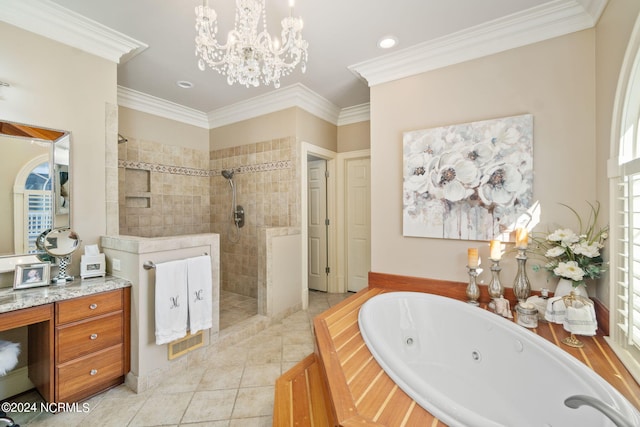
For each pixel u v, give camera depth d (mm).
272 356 2301
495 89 2051
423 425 955
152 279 1927
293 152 3236
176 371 2057
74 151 2016
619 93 1428
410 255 2398
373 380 1207
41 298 1555
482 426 905
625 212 1377
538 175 1921
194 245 2172
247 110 3553
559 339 1525
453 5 1794
